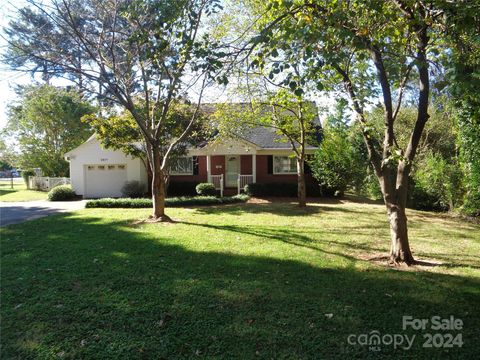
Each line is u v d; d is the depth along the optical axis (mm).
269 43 4445
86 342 3514
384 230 9547
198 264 6125
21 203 17734
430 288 4918
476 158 10883
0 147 28875
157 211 11297
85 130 28000
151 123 11695
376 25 5305
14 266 6047
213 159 21828
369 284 5086
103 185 21125
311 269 5820
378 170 6641
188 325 3850
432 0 4164
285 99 11500
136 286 5031
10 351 3369
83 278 5383
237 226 10211
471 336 3600
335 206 15172
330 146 17688
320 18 4484
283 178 21156
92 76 9023
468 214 11711
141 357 3260
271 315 4070
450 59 4473
